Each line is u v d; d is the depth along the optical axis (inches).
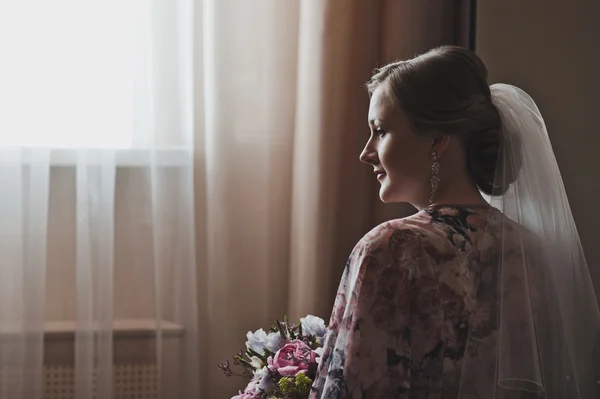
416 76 50.3
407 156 50.8
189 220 94.4
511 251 49.3
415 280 47.1
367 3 93.4
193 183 95.3
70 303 95.6
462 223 49.5
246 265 96.3
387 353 46.6
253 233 96.3
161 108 94.4
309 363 64.7
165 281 94.9
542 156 53.0
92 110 93.4
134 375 95.6
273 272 96.8
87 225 93.0
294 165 95.4
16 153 91.7
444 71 50.2
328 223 93.2
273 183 96.8
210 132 94.9
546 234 52.4
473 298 48.0
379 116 51.6
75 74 93.4
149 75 94.5
